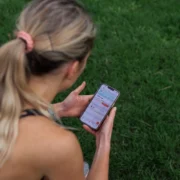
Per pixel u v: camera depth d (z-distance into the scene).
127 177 2.55
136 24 3.92
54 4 1.34
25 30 1.31
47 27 1.30
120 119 2.89
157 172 2.57
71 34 1.31
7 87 1.29
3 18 3.91
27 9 1.35
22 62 1.27
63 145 1.34
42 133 1.33
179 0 4.29
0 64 1.28
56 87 1.39
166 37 3.77
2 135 1.30
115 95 1.95
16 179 1.34
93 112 1.89
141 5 4.22
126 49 3.57
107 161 1.67
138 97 3.09
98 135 1.83
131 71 3.34
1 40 3.58
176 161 2.63
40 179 1.42
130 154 2.66
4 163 1.31
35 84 1.35
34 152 1.32
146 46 3.62
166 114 2.95
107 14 4.03
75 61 1.36
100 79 3.26
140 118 2.92
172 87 3.19
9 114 1.30
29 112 1.35
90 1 4.20
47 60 1.30
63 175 1.39
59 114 1.99
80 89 2.01
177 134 2.81
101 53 3.50
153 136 2.78
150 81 3.23
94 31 1.39
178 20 3.98
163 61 3.48
